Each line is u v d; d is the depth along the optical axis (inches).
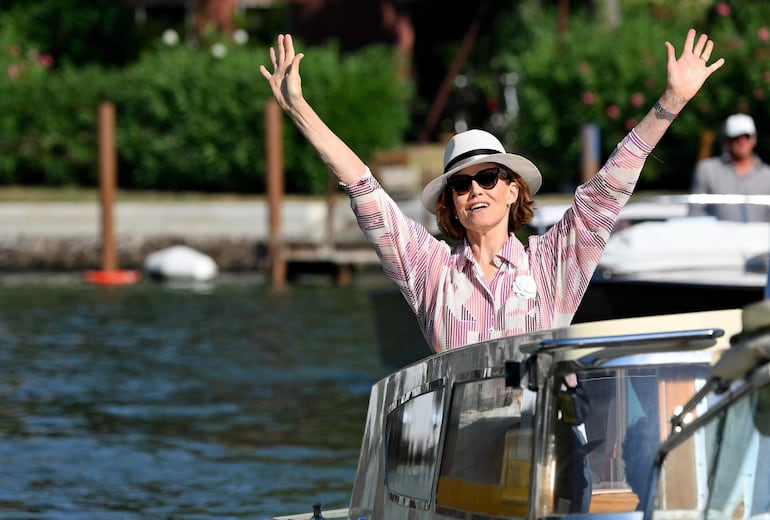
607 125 2591.0
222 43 2940.5
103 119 2298.2
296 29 3440.0
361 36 3437.5
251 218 2480.3
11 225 2492.6
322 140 504.4
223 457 927.7
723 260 991.0
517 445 413.7
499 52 3282.5
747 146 1088.8
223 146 2733.8
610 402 396.2
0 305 1870.1
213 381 1242.0
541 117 2632.9
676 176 2556.6
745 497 382.3
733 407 376.2
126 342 1493.6
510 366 408.8
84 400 1152.2
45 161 2812.5
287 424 1043.3
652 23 2731.3
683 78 483.8
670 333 386.0
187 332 1577.3
